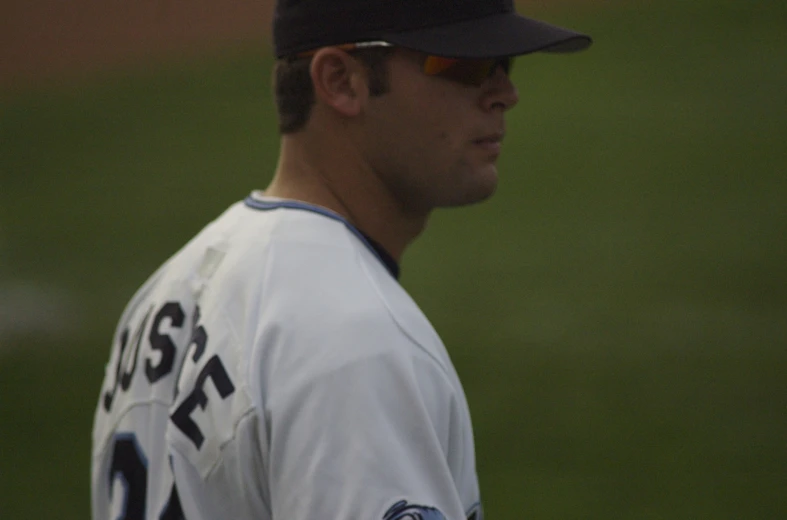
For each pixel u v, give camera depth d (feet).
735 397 58.70
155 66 176.14
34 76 177.58
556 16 161.38
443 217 99.45
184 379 14.60
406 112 15.38
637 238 87.66
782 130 109.91
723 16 148.56
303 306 13.78
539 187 104.12
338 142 15.97
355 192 16.08
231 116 142.61
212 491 13.96
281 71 16.38
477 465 53.26
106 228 102.94
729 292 74.33
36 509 51.16
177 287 16.21
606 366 64.28
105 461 16.74
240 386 13.58
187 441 14.21
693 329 68.69
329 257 14.58
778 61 129.90
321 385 12.95
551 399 60.23
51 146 138.31
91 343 74.74
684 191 97.45
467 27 15.14
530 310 75.05
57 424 61.57
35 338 76.54
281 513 12.94
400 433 12.84
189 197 110.63
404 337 13.58
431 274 84.89
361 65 15.38
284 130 16.51
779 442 53.62
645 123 117.50
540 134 119.44
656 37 146.10
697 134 112.06
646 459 52.80
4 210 112.88
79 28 196.24
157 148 131.44
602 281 79.25
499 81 15.78
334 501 12.49
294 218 15.37
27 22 198.70
